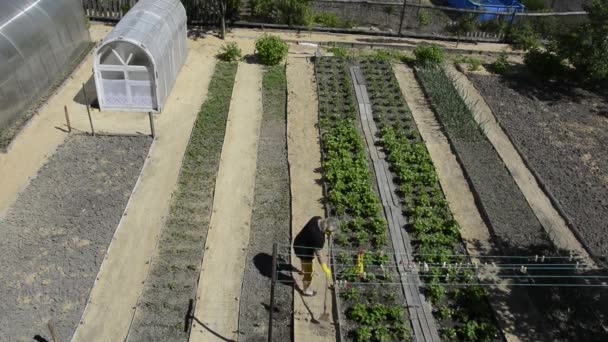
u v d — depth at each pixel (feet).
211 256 38.81
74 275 36.65
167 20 58.59
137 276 37.04
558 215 45.06
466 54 75.10
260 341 33.45
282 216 43.01
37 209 41.86
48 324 30.25
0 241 38.73
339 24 79.05
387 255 39.58
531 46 75.46
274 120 55.42
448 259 39.42
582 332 35.17
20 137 49.73
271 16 77.36
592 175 50.29
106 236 39.88
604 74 64.75
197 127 53.11
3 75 49.21
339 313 35.01
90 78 60.64
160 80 54.39
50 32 57.62
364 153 50.52
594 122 59.36
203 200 44.27
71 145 49.19
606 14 63.41
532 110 60.95
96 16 74.90
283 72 64.85
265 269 38.19
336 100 58.75
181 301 35.73
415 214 43.29
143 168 46.78
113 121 53.06
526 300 37.04
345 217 42.98
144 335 33.35
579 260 40.63
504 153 52.54
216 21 76.02
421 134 54.54
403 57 70.69
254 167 48.14
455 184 47.91
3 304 34.32
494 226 43.04
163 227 41.16
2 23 51.01
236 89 60.39
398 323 34.50
